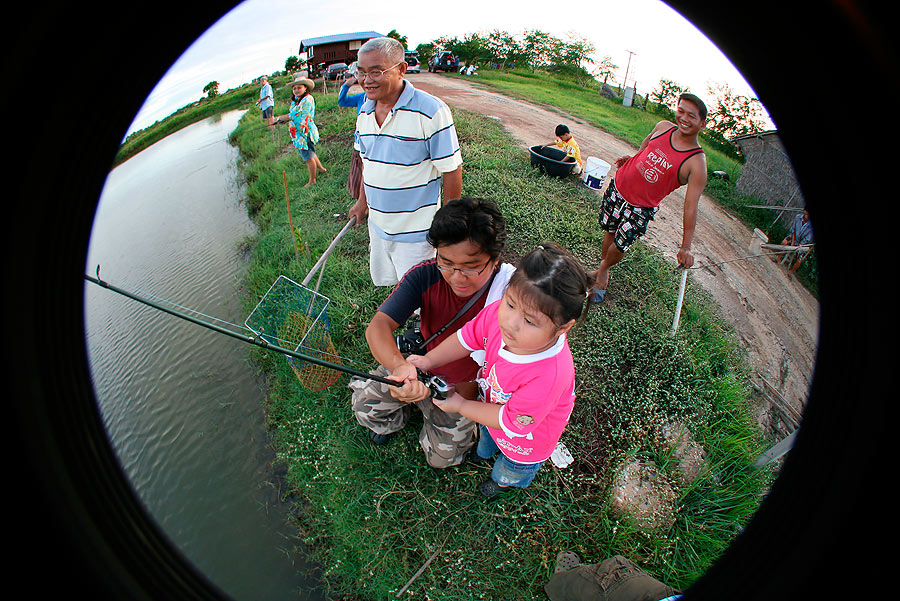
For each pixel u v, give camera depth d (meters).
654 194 3.47
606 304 4.10
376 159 2.85
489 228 1.71
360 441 2.98
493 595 2.35
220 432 3.46
